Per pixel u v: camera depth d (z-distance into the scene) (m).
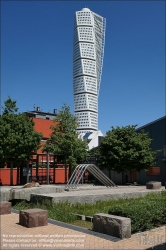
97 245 6.71
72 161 31.72
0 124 29.59
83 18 166.25
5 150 28.64
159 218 8.67
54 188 17.62
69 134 32.72
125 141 30.64
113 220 7.51
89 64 159.88
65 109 35.09
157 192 17.00
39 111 67.31
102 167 31.86
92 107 155.25
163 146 32.72
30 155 30.73
